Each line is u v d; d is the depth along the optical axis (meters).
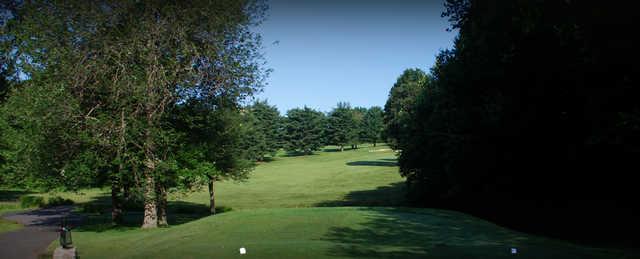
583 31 15.88
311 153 131.62
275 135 118.94
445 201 33.72
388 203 39.50
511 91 20.70
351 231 14.04
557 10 16.73
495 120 21.02
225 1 19.78
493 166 23.58
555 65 18.06
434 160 31.92
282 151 148.38
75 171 18.39
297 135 128.75
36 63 18.33
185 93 20.80
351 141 136.38
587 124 18.20
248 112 34.53
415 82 68.56
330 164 94.06
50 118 17.59
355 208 19.41
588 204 21.47
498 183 24.31
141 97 18.48
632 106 15.89
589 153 18.97
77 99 18.47
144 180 19.72
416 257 10.06
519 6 18.28
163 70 19.17
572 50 16.98
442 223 15.52
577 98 18.22
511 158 22.23
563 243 12.36
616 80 16.20
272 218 16.25
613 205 20.58
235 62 20.33
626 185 19.47
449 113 26.84
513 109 20.42
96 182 21.06
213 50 20.06
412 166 36.47
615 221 19.05
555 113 19.47
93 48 18.92
